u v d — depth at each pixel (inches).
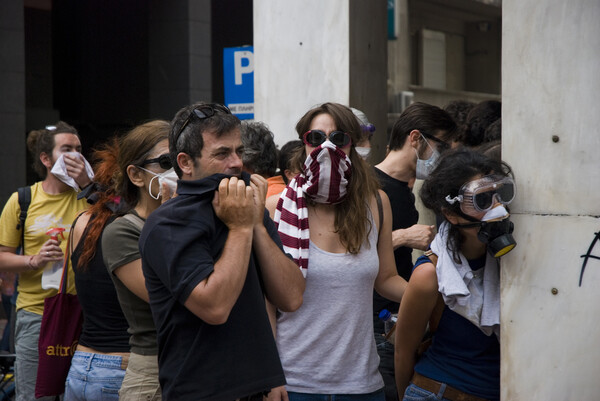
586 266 118.2
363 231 133.6
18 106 478.9
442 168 125.4
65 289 160.1
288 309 117.5
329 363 130.5
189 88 576.7
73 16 706.2
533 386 124.0
